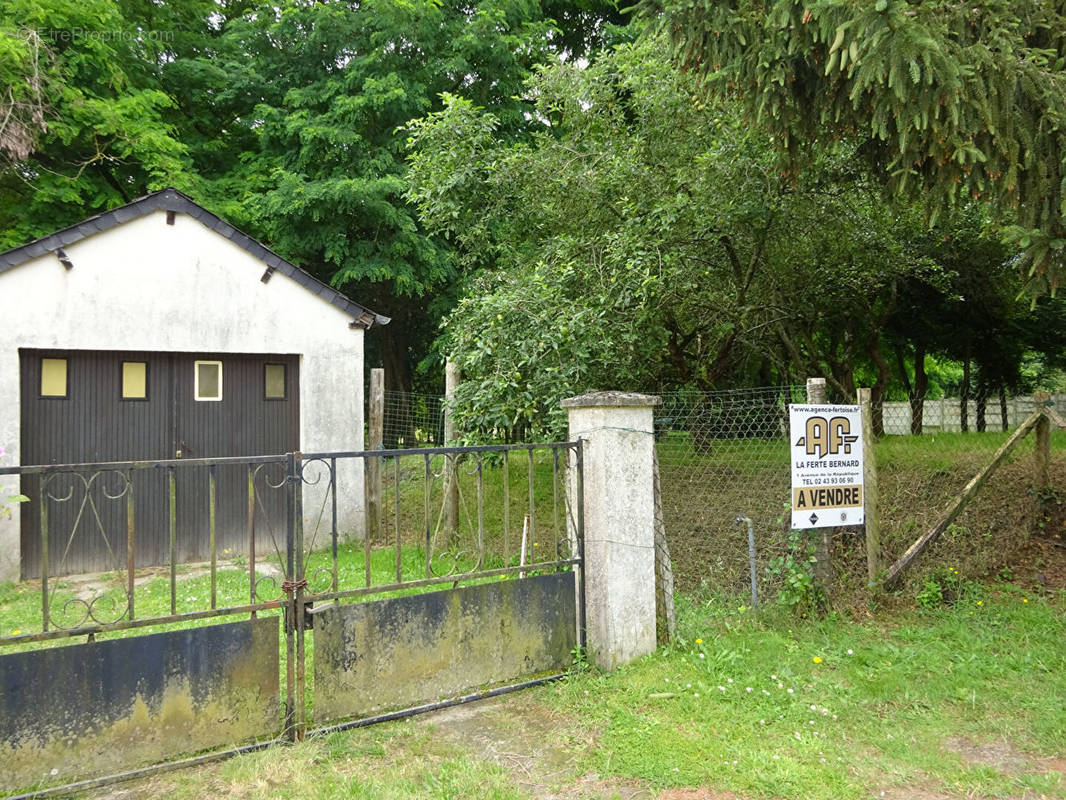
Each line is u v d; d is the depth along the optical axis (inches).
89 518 278.8
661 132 320.5
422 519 343.3
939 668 162.6
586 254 298.0
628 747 131.3
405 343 652.1
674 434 275.7
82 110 392.5
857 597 204.4
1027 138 159.2
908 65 143.4
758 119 186.1
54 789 113.0
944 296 531.5
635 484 172.7
